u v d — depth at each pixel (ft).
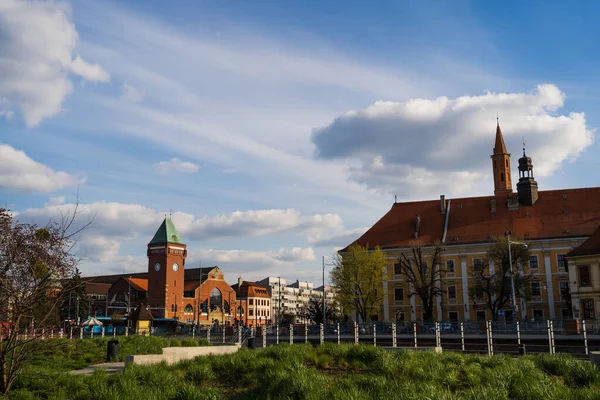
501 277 251.80
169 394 52.70
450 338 139.74
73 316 259.39
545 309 278.05
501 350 123.85
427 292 259.60
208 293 490.90
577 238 278.05
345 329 177.68
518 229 293.43
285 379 54.65
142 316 222.07
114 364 84.84
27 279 56.13
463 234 302.04
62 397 53.57
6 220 56.85
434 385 51.80
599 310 209.67
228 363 66.85
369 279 276.62
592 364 61.36
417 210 326.24
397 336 136.26
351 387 51.19
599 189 297.74
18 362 56.34
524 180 306.35
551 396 47.91
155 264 454.81
